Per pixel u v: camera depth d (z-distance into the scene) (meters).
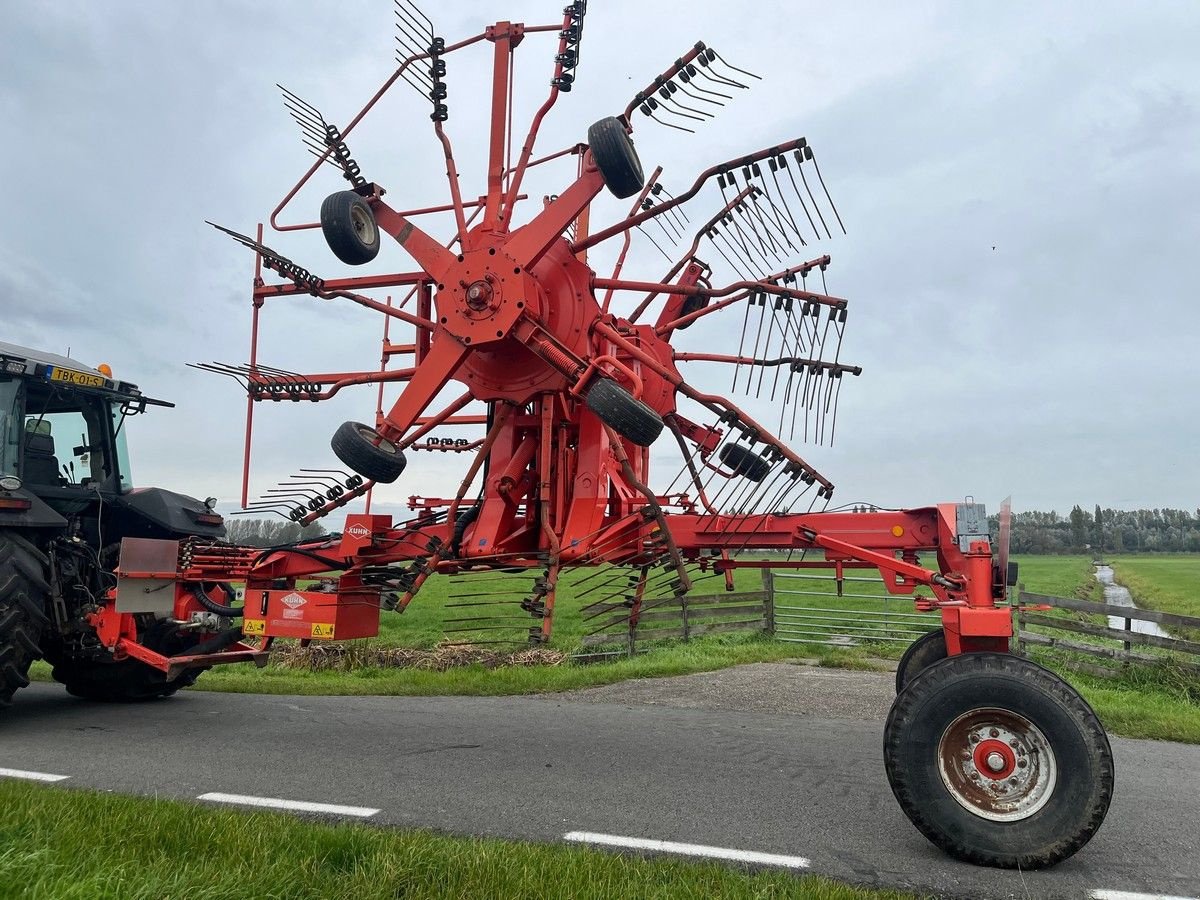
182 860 3.26
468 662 10.66
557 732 6.28
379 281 6.00
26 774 5.00
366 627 6.07
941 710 3.68
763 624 13.20
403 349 6.50
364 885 3.01
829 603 15.48
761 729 6.43
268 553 6.45
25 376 6.94
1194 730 6.60
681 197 5.38
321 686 8.67
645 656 10.85
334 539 6.47
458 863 3.24
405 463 5.60
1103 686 9.16
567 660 10.78
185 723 6.69
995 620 3.92
